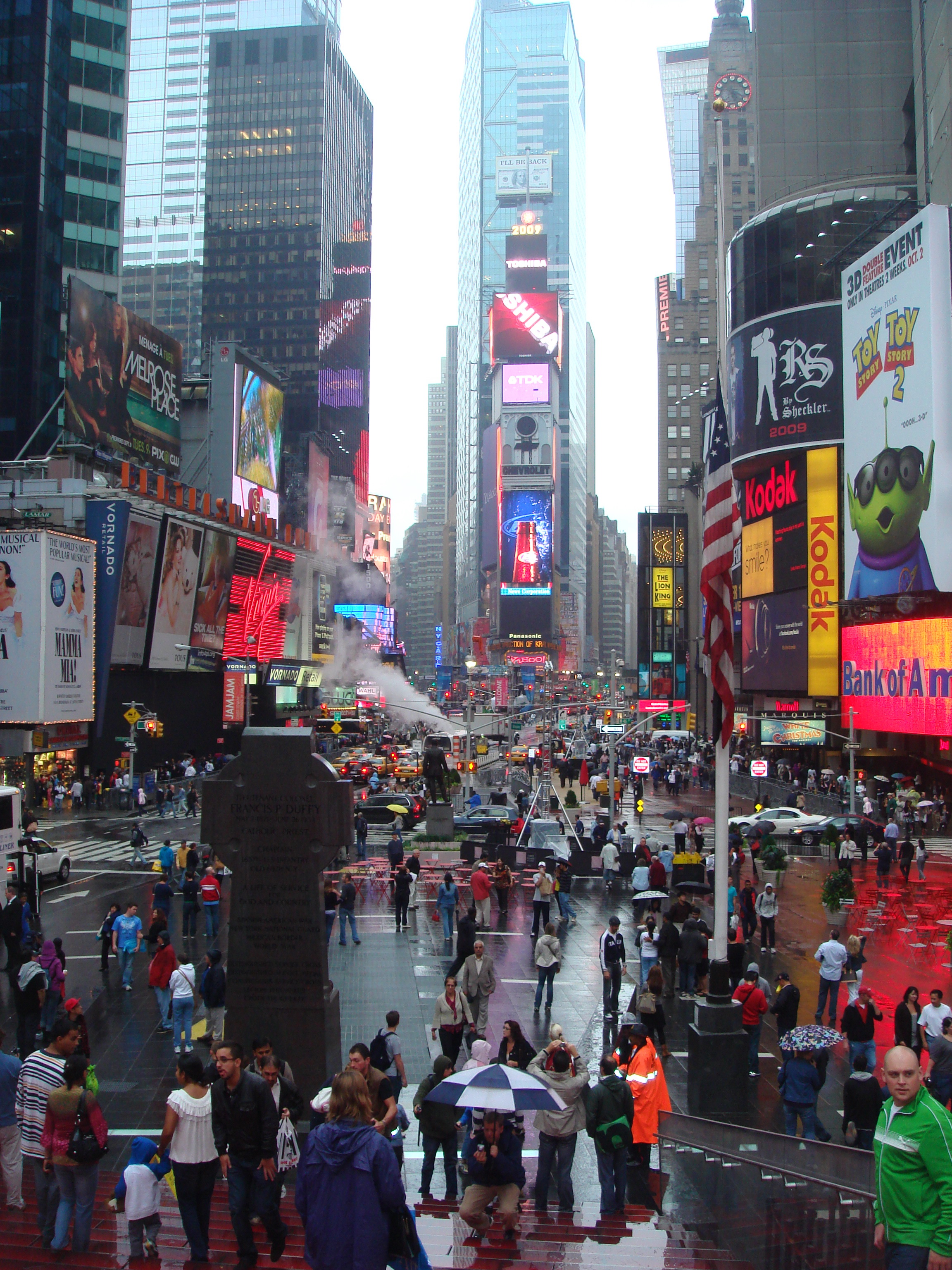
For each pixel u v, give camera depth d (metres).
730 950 21.12
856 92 95.44
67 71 87.50
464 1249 9.62
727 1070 15.02
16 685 51.09
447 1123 11.54
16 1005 19.03
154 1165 9.34
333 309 197.38
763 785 64.25
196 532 71.56
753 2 97.25
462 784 63.44
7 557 51.22
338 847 14.08
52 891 33.66
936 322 56.28
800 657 75.62
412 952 24.86
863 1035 15.64
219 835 14.20
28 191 83.00
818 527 74.94
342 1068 15.27
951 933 22.97
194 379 95.81
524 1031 19.11
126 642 64.00
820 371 76.19
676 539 129.62
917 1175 5.89
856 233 76.50
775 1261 9.73
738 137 163.88
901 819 50.03
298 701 96.44
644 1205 11.70
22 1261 8.87
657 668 128.62
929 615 58.56
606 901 32.56
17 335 82.50
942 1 72.31
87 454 69.06
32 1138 9.97
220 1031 18.09
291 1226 10.35
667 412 166.25
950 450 55.91
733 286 83.69
